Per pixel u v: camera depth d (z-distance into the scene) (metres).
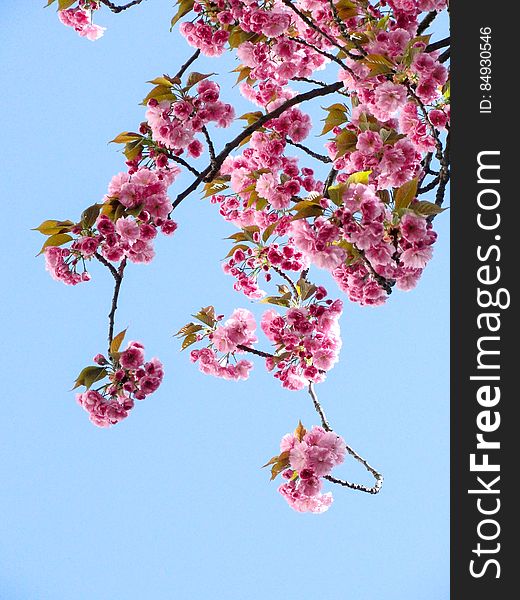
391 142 3.98
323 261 3.73
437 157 3.74
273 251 4.62
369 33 4.13
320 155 4.58
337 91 4.45
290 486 4.17
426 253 3.65
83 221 3.96
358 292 4.10
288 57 4.64
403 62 3.90
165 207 4.03
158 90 4.16
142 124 4.26
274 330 4.46
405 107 4.08
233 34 4.59
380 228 3.62
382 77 4.10
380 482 4.23
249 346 4.77
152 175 4.05
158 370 4.29
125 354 4.20
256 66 4.68
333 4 4.27
